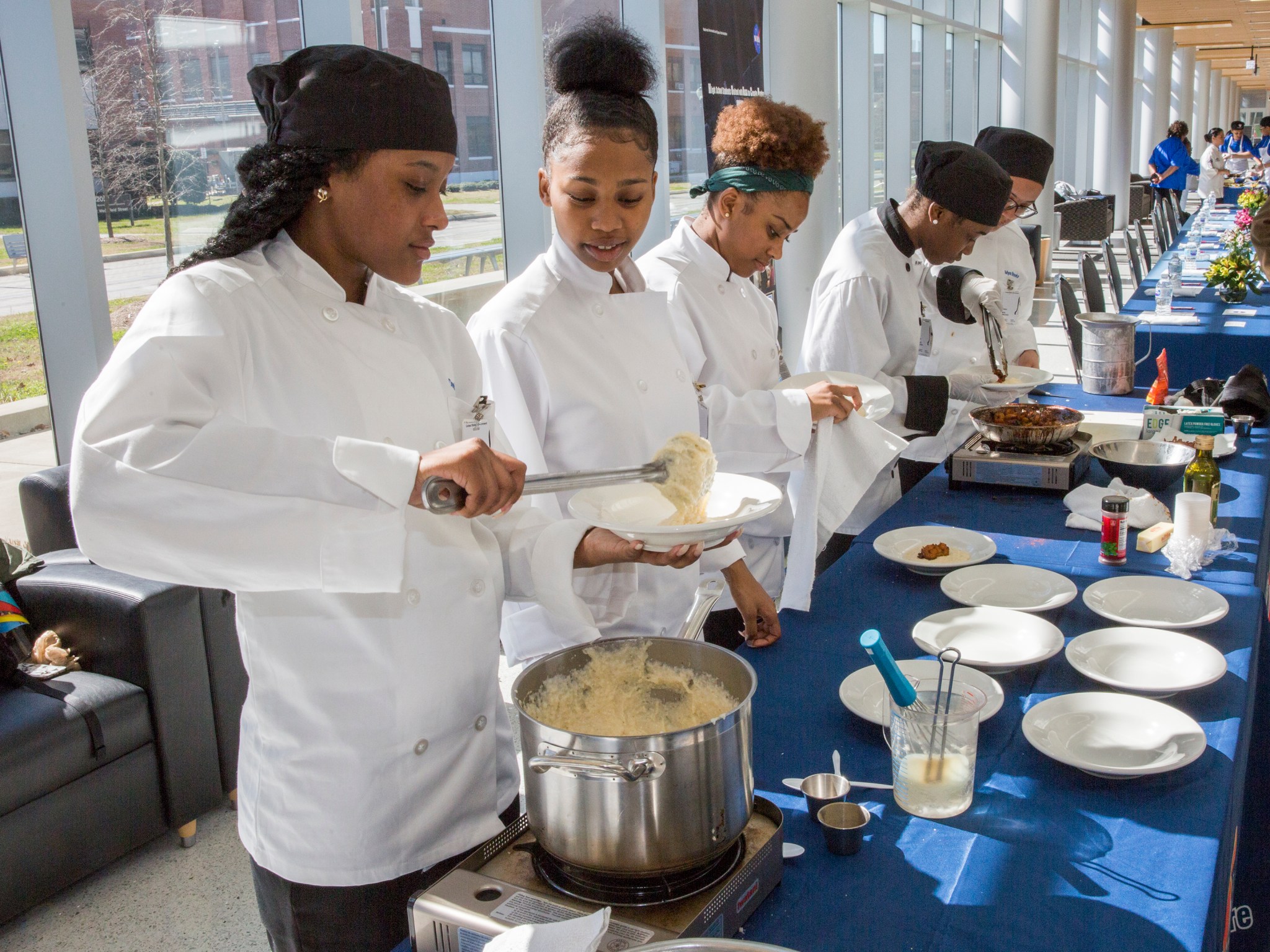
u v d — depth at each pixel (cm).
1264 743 188
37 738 222
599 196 150
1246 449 279
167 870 246
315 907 117
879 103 883
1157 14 1706
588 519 122
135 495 93
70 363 287
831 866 113
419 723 116
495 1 402
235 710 264
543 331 160
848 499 200
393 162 106
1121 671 151
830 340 254
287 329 110
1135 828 117
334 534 96
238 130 317
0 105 267
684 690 116
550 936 86
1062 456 245
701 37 490
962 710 121
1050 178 1067
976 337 314
